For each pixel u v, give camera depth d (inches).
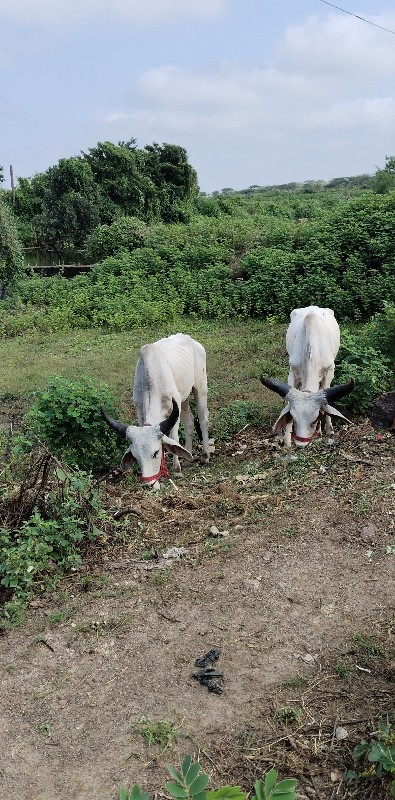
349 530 203.2
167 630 165.9
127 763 129.2
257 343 498.3
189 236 722.8
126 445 299.1
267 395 381.1
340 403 306.5
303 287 548.1
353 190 1633.9
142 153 1117.7
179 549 203.5
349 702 139.0
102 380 440.5
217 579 184.9
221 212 1080.2
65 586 191.3
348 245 560.4
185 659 155.6
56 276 796.0
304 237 608.4
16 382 451.8
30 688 150.7
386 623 161.3
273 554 194.9
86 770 128.3
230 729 135.0
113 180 1063.0
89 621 171.8
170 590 181.6
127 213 1064.2
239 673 149.9
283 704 139.8
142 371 264.1
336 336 321.7
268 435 318.7
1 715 143.3
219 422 340.2
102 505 232.7
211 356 473.7
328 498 224.4
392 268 530.9
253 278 596.1
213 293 610.9
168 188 1119.6
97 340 570.6
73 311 662.5
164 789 122.2
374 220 557.0
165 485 265.1
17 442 237.3
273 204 1152.8
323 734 131.9
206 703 142.2
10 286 781.9
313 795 119.3
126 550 208.1
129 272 685.9
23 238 1077.8
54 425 279.7
